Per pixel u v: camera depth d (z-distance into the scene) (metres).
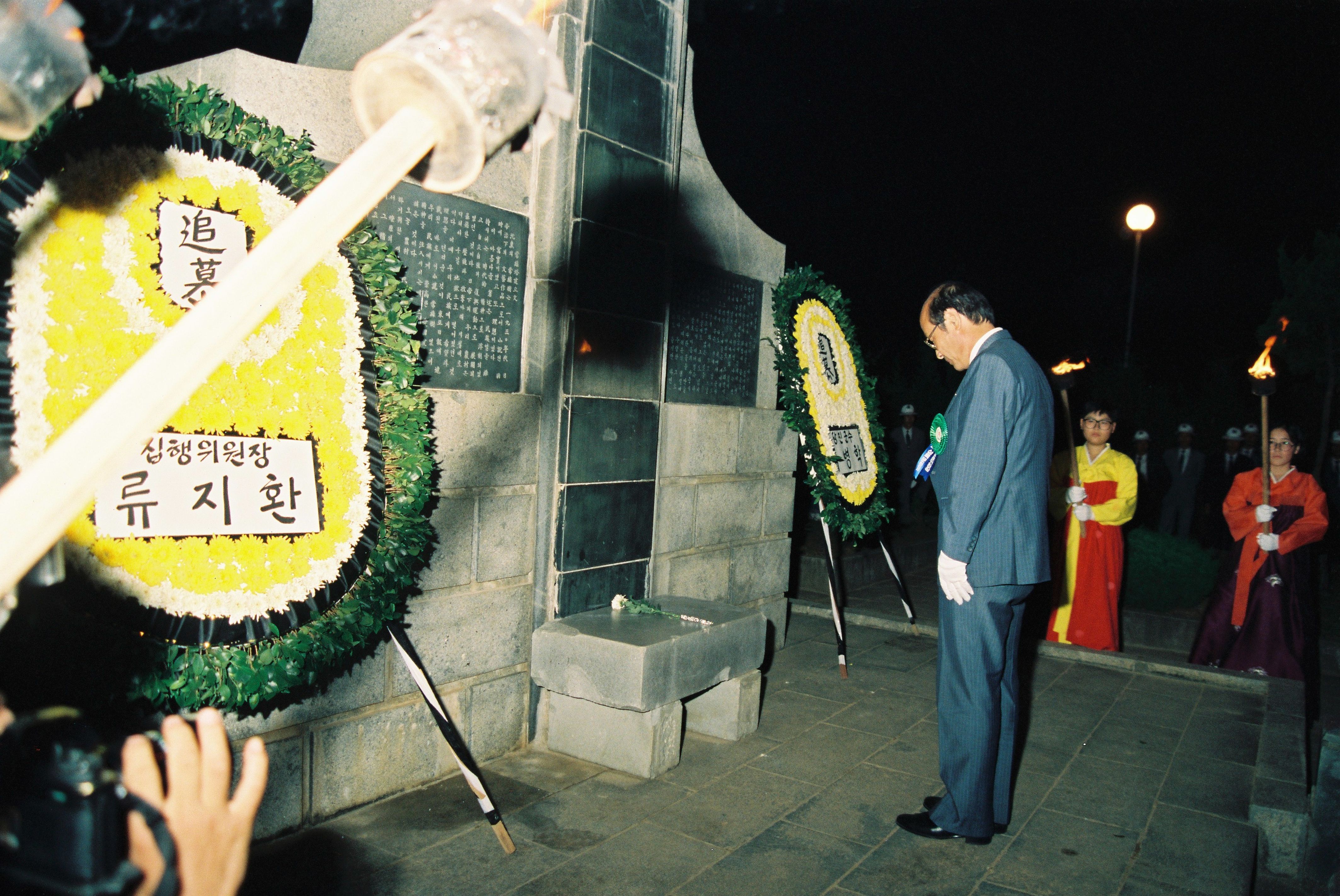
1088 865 3.26
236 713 3.03
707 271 5.01
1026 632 7.55
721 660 4.10
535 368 4.00
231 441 2.70
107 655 2.44
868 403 5.95
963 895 3.02
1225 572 5.95
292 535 2.80
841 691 5.08
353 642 2.93
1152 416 12.29
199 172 2.70
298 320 2.89
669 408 4.75
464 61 0.60
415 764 3.63
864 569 9.80
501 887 2.94
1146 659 5.79
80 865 0.54
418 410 3.20
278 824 3.18
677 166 4.58
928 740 4.39
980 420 3.21
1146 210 14.36
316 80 3.20
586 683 3.80
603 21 4.04
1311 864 3.69
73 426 0.51
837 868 3.16
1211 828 3.59
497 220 3.78
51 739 0.58
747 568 5.51
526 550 4.04
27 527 0.48
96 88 0.78
